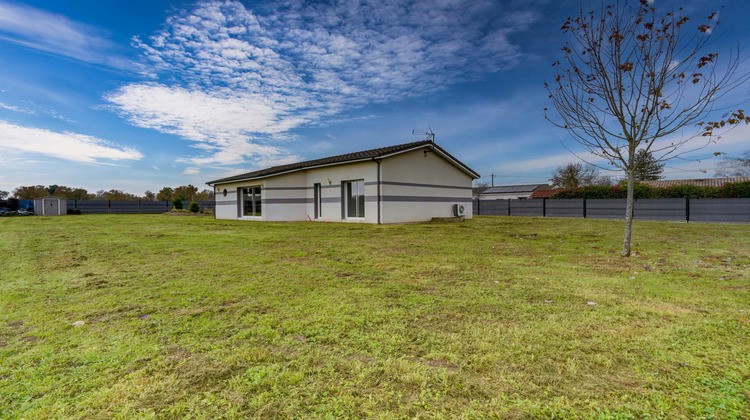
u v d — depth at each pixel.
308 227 12.77
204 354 2.29
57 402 1.72
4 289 4.01
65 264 5.57
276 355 2.26
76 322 2.89
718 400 1.70
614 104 6.35
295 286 4.12
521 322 2.87
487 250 7.10
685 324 2.80
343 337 2.56
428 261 5.82
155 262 5.72
